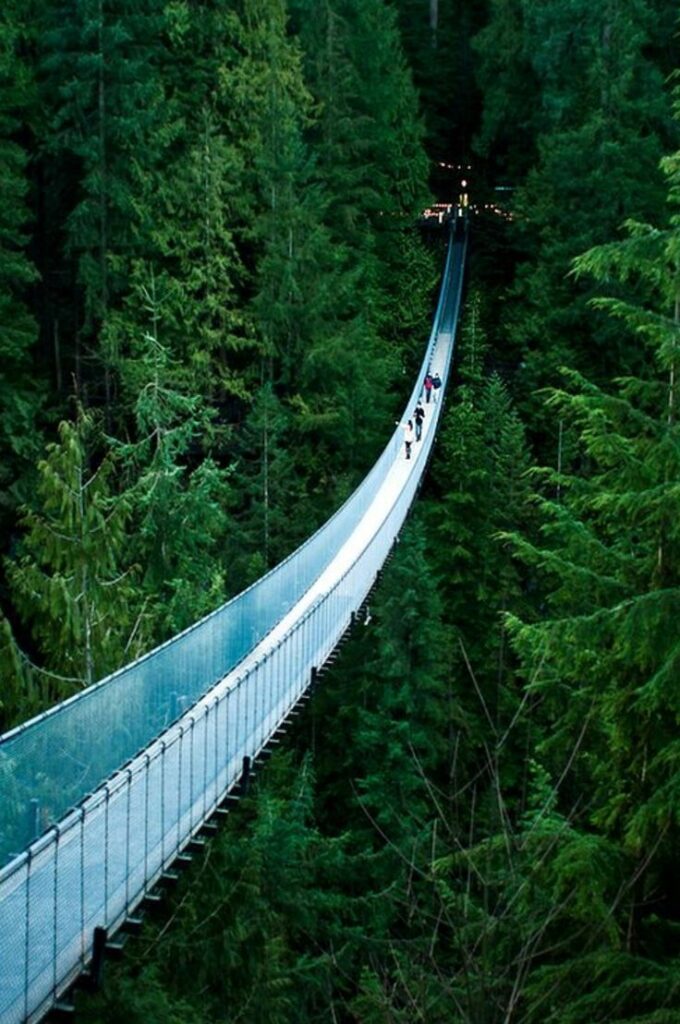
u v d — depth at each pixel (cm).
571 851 828
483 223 4512
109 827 819
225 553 2430
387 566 2161
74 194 2750
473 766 2095
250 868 1279
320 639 1566
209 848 1194
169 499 1800
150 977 1038
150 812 889
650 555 925
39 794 766
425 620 2105
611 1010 758
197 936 1178
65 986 725
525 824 847
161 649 1023
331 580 1834
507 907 594
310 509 2606
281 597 1557
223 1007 1216
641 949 852
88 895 773
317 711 2198
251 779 1161
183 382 2500
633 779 903
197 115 2748
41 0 2603
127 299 2523
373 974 700
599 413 939
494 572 2688
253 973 1251
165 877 927
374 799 1983
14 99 2425
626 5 3462
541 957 895
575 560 988
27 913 675
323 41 3438
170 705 1045
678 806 790
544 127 3834
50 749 786
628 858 851
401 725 1980
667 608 842
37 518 1308
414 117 4150
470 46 4588
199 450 2741
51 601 1251
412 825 1909
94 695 862
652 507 898
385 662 2078
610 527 1021
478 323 3862
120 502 1351
